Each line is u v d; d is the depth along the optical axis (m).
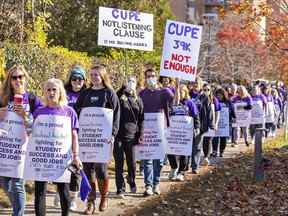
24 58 16.39
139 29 16.72
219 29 56.38
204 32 57.44
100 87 11.42
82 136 11.26
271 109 28.27
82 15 33.03
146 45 16.86
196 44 14.77
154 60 30.77
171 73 14.76
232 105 21.81
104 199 11.45
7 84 9.51
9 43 16.72
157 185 13.27
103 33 16.33
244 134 24.84
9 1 17.22
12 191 9.45
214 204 12.27
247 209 11.88
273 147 23.64
